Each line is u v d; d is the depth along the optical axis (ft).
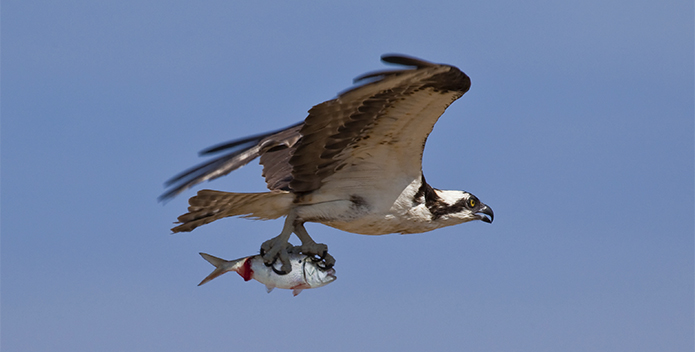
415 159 40.93
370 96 35.24
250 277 38.88
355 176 41.11
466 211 45.06
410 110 37.04
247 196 39.70
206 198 39.37
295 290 39.40
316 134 37.83
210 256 38.60
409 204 42.37
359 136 38.63
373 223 42.27
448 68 32.58
